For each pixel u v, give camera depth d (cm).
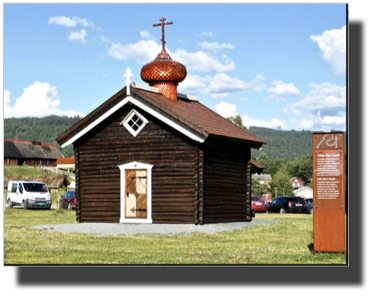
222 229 2083
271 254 1418
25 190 3950
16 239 1739
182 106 2498
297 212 4272
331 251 1343
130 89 2294
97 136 2425
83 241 1691
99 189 2408
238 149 2577
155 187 2311
